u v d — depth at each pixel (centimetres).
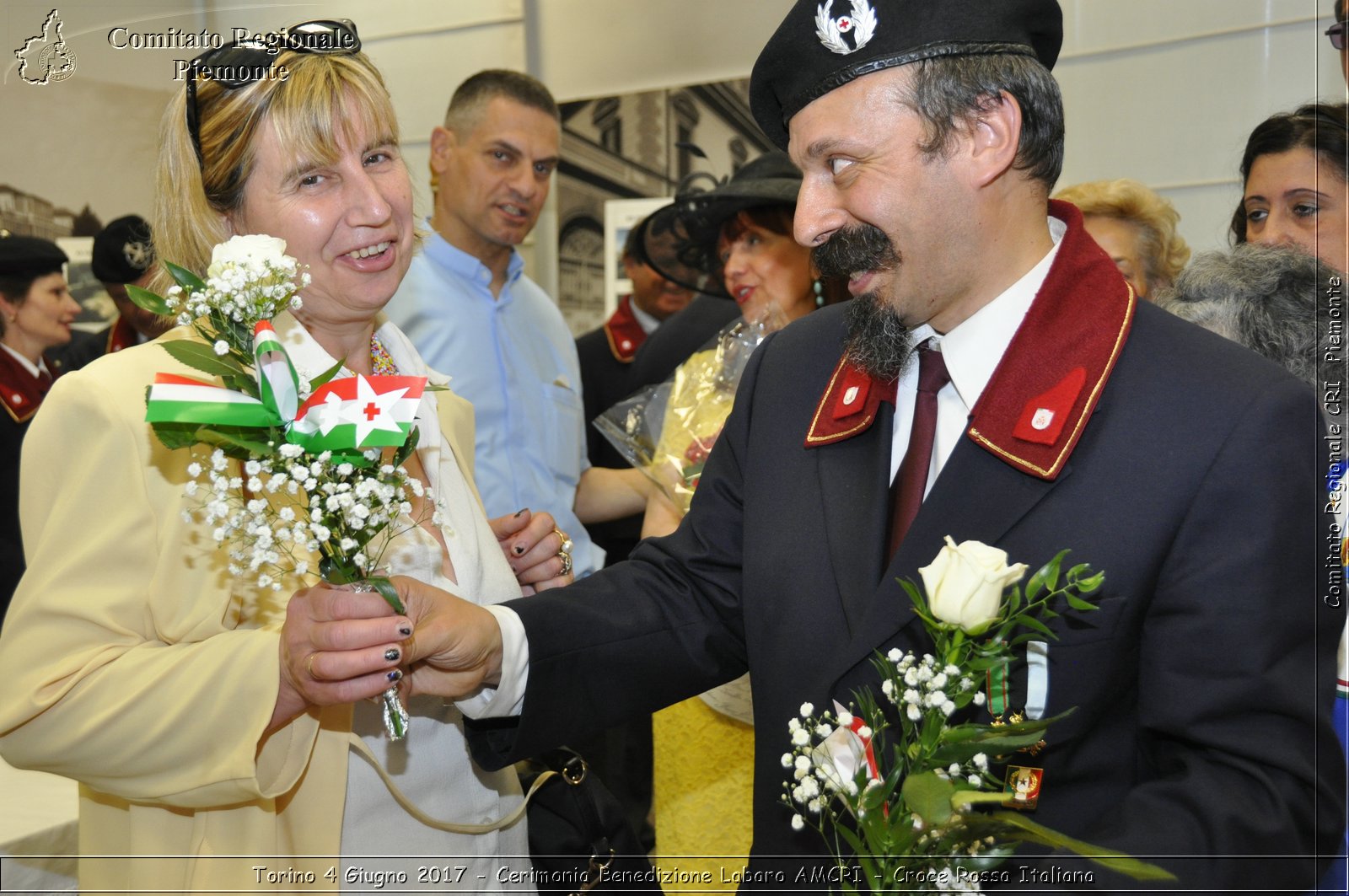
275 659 112
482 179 274
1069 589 108
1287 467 106
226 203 129
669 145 368
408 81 330
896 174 116
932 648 112
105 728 112
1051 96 116
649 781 299
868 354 124
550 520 162
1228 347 115
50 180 305
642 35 315
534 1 319
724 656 147
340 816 125
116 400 118
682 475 207
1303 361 177
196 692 111
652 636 140
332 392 99
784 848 123
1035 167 117
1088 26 254
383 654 104
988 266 119
